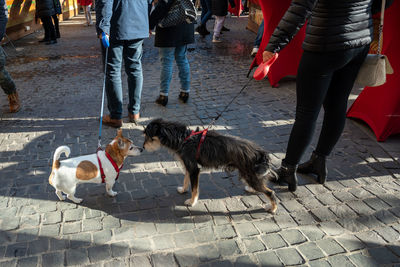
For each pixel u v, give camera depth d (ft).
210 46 31.01
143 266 7.70
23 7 37.01
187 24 15.67
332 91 9.68
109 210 9.69
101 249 8.21
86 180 9.57
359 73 9.45
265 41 19.26
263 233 8.75
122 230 8.87
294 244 8.36
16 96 16.67
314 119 9.40
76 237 8.61
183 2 14.92
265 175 9.05
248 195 10.37
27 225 9.04
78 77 22.67
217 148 9.09
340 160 12.09
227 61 25.76
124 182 11.09
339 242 8.41
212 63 25.31
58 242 8.45
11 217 9.34
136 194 10.46
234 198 10.24
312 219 9.27
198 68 24.07
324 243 8.38
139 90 14.88
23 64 26.00
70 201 10.03
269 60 8.75
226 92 19.20
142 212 9.61
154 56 27.76
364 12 8.42
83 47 31.81
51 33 33.37
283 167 10.25
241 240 8.50
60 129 14.88
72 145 13.46
